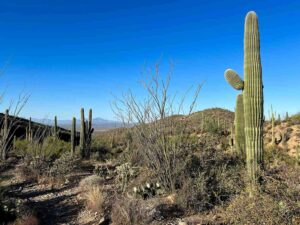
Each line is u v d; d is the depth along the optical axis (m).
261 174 6.96
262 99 7.79
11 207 8.01
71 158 13.33
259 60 7.82
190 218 7.05
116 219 7.27
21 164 13.27
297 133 18.59
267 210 5.48
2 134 12.50
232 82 8.08
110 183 10.38
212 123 20.92
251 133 7.71
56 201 9.27
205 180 7.92
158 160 8.82
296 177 5.97
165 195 8.30
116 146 19.88
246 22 7.97
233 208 6.16
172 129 9.36
